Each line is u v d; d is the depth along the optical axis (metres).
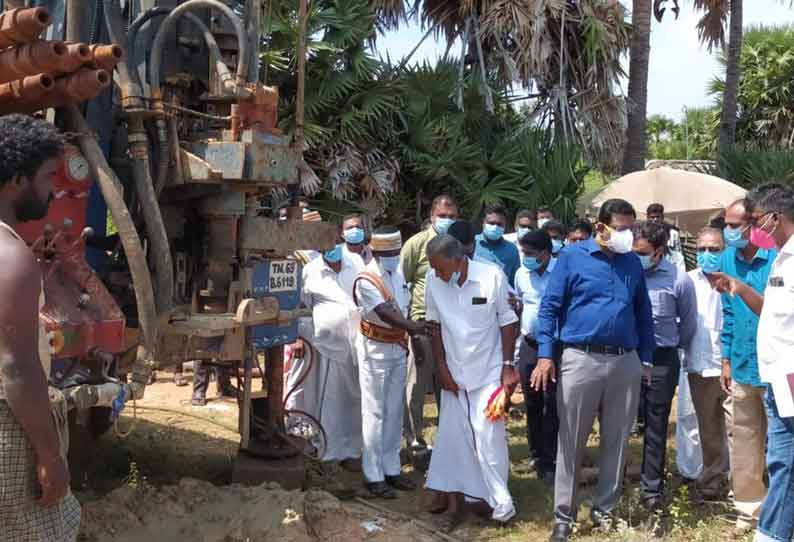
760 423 5.26
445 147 12.38
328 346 6.32
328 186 11.41
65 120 4.14
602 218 5.12
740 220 5.10
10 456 2.70
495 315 5.44
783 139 21.73
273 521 4.80
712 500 5.87
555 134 13.90
